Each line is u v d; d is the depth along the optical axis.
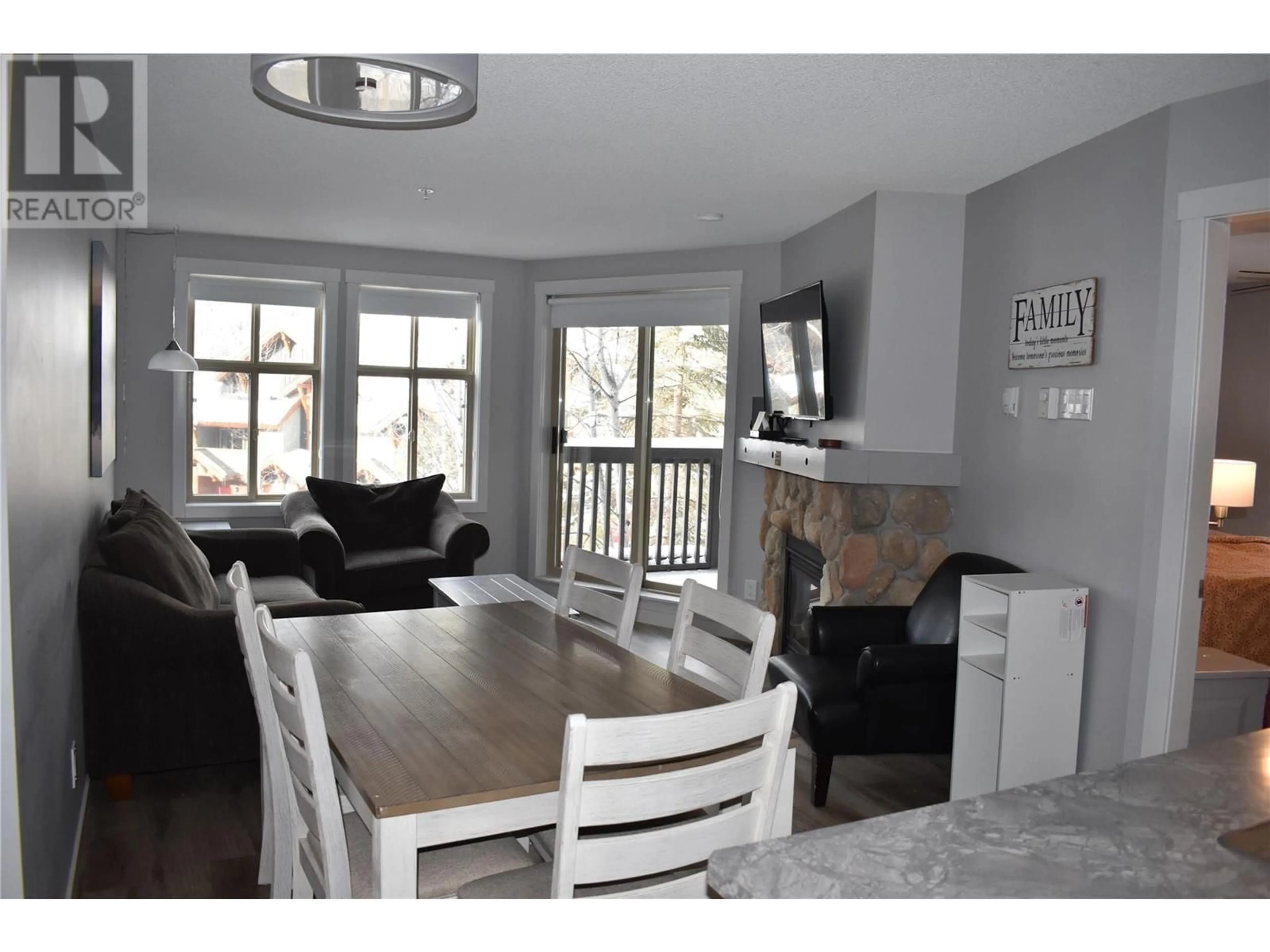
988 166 3.63
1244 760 1.28
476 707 1.96
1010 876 0.96
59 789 2.40
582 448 6.49
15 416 1.79
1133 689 3.00
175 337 5.78
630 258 6.09
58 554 2.50
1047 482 3.46
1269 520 5.80
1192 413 2.84
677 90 2.91
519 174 4.05
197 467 6.04
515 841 2.06
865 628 3.76
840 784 3.49
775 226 4.95
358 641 2.47
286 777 2.29
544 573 6.65
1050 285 3.47
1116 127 3.12
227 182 4.33
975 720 3.19
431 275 6.36
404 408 6.50
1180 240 2.86
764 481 5.43
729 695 2.23
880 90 2.85
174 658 3.12
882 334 4.07
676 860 1.42
